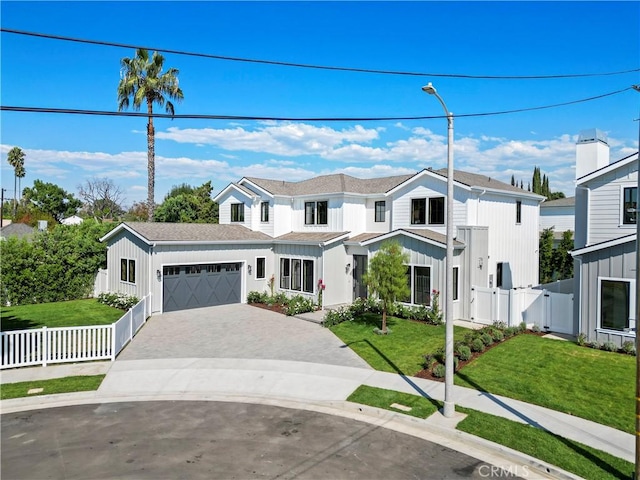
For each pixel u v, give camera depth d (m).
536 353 14.61
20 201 77.50
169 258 22.30
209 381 12.65
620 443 8.75
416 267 20.42
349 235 24.56
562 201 38.16
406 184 23.02
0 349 13.54
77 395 11.60
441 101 9.98
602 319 15.20
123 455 8.37
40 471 7.74
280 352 15.36
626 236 14.56
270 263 26.42
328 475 7.68
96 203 67.19
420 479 7.59
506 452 8.45
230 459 8.23
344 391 11.77
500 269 22.83
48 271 24.94
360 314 20.75
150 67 31.86
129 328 16.84
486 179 24.58
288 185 29.97
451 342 9.97
